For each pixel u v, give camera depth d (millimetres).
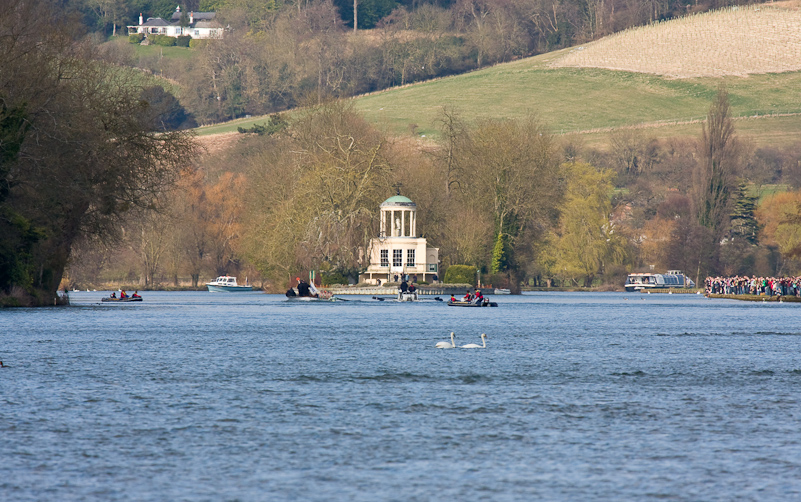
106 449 88438
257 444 90938
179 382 128750
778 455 87562
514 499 74000
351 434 95438
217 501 73000
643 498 74438
